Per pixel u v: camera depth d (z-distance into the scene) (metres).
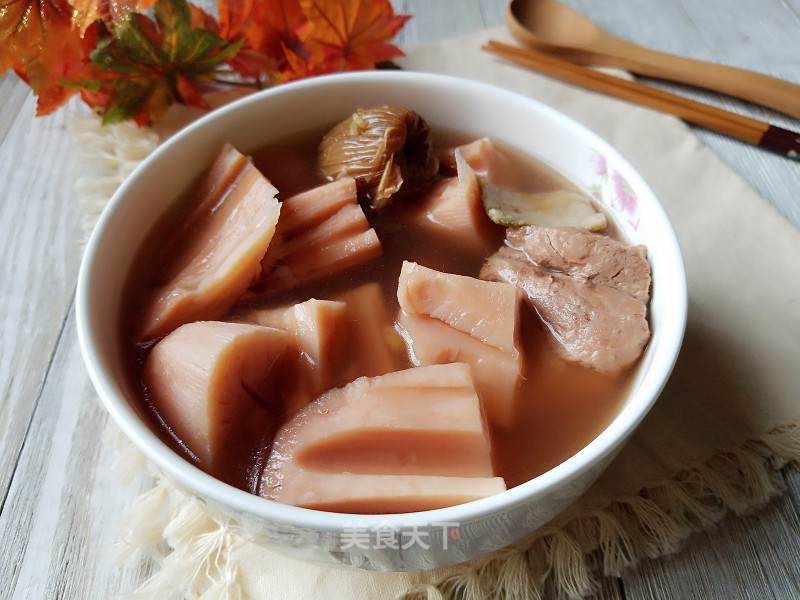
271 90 0.21
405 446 0.15
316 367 0.17
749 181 0.26
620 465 0.18
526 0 0.31
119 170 0.26
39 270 0.24
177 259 0.19
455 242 0.20
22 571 0.18
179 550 0.17
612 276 0.18
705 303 0.21
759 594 0.17
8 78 0.31
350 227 0.19
